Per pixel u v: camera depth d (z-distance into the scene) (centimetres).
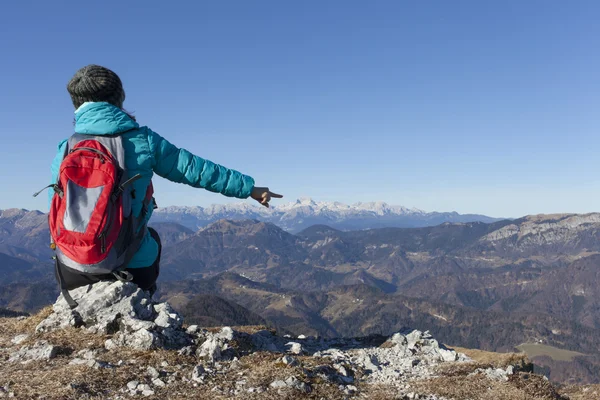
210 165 203
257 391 173
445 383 210
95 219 174
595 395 351
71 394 156
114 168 179
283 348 252
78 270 184
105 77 196
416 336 285
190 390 170
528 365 365
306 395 176
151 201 204
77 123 194
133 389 166
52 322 215
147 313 218
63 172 174
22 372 174
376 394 193
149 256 212
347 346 291
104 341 199
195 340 215
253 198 209
